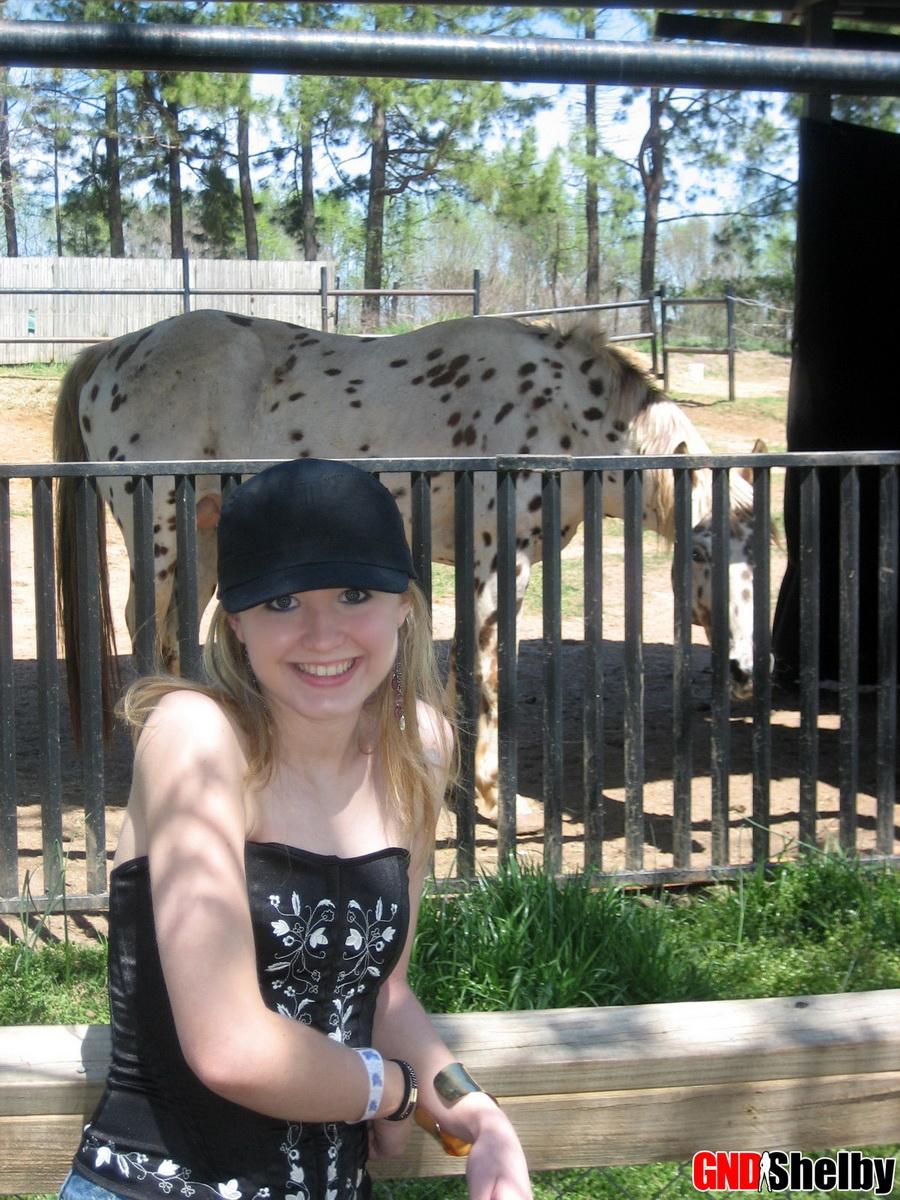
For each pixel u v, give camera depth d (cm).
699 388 2103
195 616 379
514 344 543
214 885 148
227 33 347
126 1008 158
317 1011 162
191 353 557
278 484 160
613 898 372
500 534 396
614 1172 248
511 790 404
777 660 707
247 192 3328
